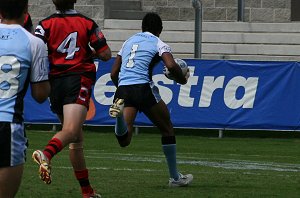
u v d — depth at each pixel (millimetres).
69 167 34375
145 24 28688
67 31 23141
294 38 67812
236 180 30641
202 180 30406
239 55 67062
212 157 40781
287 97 50969
